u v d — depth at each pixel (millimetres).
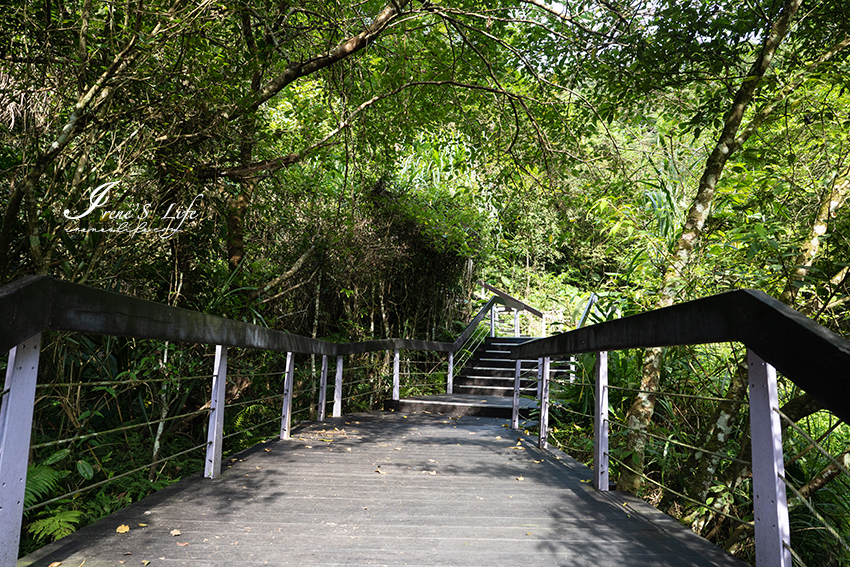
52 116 3490
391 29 5480
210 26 3758
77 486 3742
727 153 4355
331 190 8156
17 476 1717
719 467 4145
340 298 9570
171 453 4871
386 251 8984
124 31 3262
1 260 3402
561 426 6012
